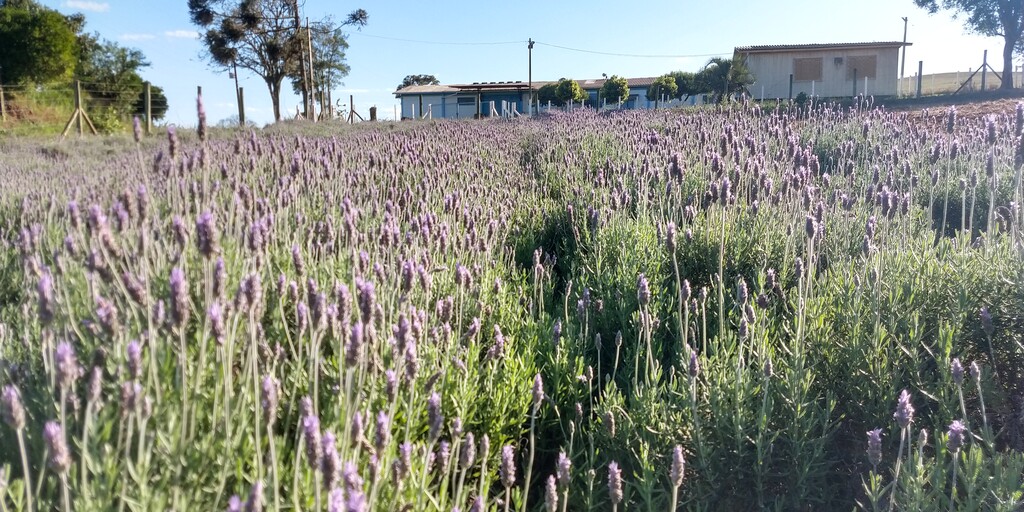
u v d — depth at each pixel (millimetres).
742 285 3400
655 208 7195
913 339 3486
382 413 2068
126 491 1997
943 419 3197
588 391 3715
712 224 5750
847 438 3506
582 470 3170
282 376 2762
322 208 5742
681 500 3037
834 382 3625
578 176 9008
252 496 1540
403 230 5582
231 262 3494
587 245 6184
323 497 2133
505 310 4504
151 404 2043
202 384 2559
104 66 42594
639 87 64188
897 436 3236
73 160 12469
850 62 42094
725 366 3457
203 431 2395
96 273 2521
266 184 6215
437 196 6648
